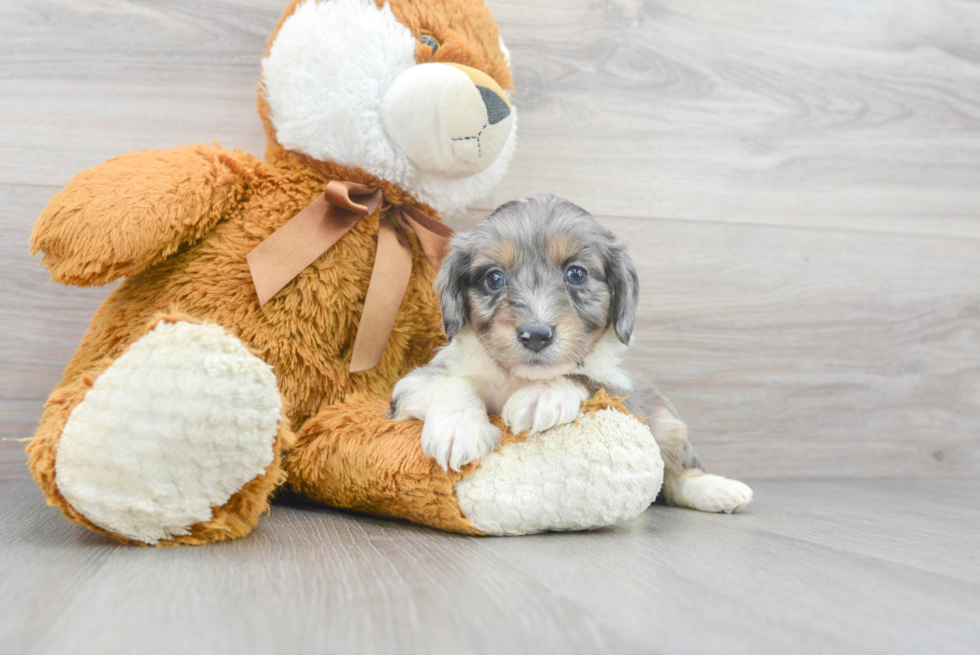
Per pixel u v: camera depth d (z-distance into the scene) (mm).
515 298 616
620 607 462
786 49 875
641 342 847
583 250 636
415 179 684
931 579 516
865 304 894
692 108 856
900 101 901
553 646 424
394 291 665
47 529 576
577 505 584
